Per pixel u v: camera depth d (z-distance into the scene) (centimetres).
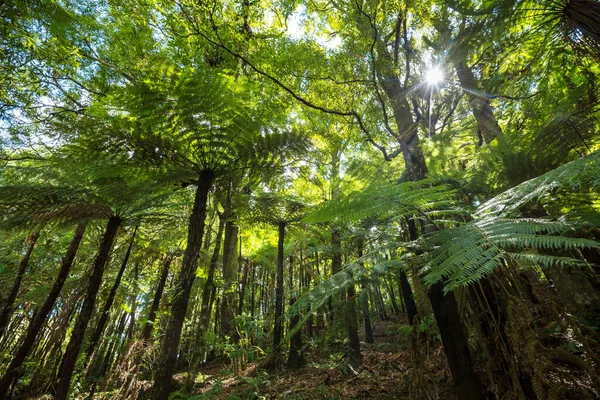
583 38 271
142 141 364
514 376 130
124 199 430
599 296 262
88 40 650
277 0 527
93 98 720
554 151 305
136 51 652
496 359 151
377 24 410
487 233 97
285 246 1073
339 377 488
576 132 296
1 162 676
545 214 223
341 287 142
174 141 373
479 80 412
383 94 459
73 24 507
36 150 645
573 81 378
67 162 399
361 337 914
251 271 1596
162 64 419
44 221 409
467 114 625
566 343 183
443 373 269
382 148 419
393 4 377
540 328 212
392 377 402
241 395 500
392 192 145
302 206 760
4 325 667
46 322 727
